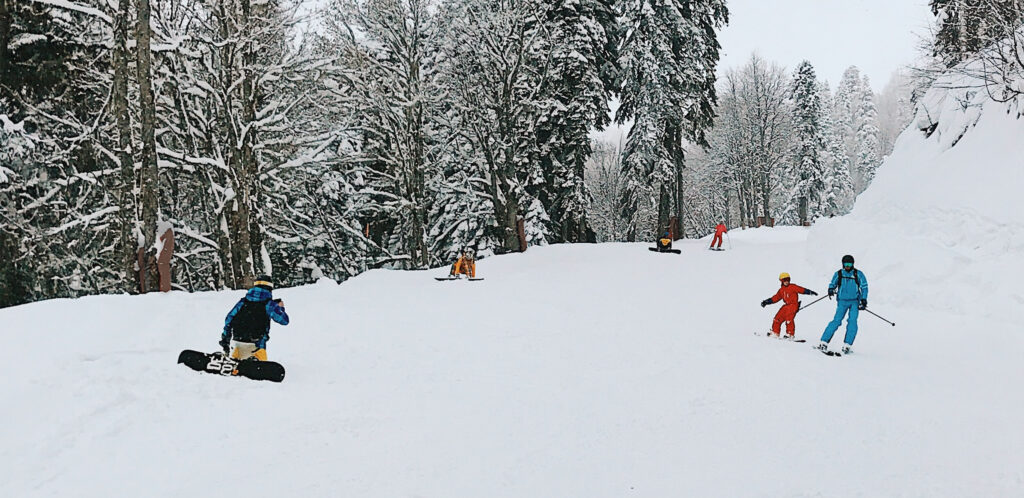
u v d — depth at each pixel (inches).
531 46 1207.6
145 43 644.1
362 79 1110.4
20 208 737.6
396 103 1145.4
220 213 885.2
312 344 394.0
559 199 1318.9
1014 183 557.0
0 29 681.0
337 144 1182.3
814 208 2239.2
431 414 262.5
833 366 355.3
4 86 700.0
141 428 235.8
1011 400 292.2
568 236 1411.2
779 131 2289.6
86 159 820.0
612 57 1417.3
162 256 653.3
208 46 828.0
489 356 373.4
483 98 1185.4
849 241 717.9
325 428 242.7
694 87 1353.3
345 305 562.6
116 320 390.3
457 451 221.5
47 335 345.4
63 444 218.2
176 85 806.5
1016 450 225.6
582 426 249.9
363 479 196.2
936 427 251.4
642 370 342.3
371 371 333.1
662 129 1315.2
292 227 1193.4
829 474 203.3
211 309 466.3
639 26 1294.3
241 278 866.8
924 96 796.0
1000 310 457.4
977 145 644.1
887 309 541.0
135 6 688.4
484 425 249.9
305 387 296.5
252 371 300.0
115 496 181.8
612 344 410.9
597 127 1331.2
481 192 1300.4
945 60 787.4
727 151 2325.3
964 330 445.7
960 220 572.1
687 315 537.0
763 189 2174.0
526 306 580.4
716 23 1443.2
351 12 1114.7
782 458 217.2
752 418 260.7
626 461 213.9
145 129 646.5
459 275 827.4
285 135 946.7
